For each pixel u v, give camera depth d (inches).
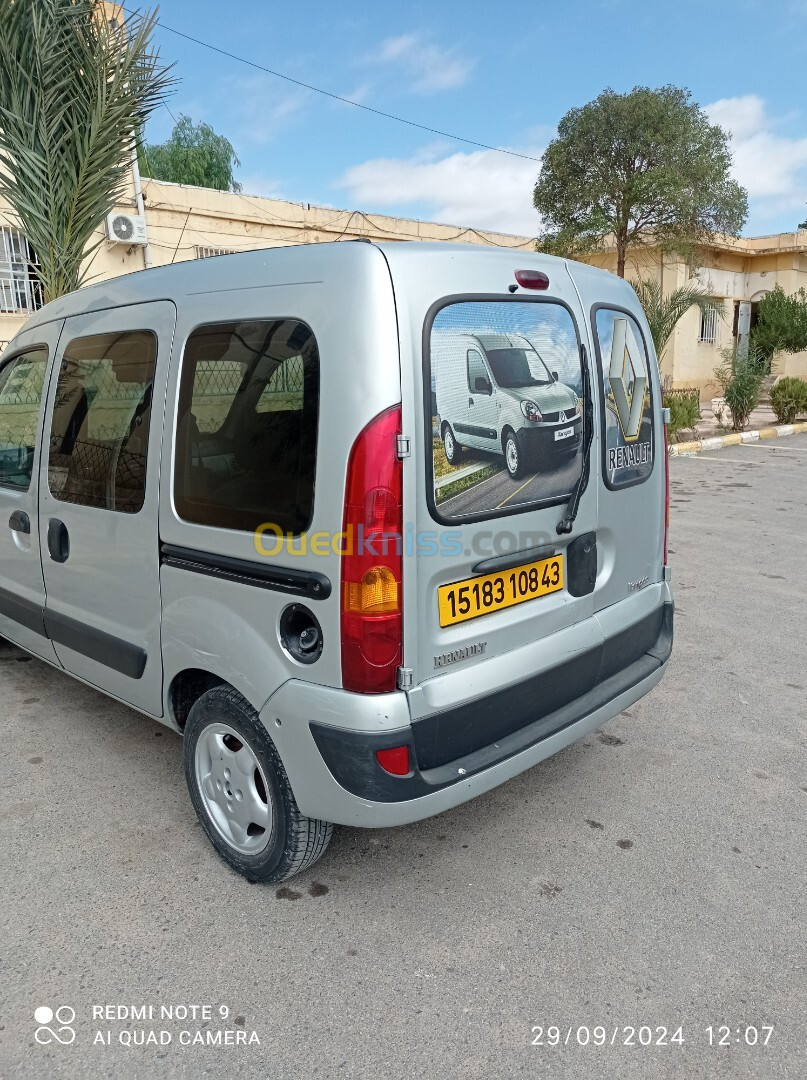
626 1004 87.5
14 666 178.1
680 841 116.7
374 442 82.9
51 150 259.8
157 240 473.4
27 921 99.2
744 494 384.8
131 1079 78.7
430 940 96.9
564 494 106.0
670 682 172.4
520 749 99.7
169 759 138.2
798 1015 86.2
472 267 93.0
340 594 85.8
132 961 93.1
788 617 211.8
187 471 102.3
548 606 106.6
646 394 124.0
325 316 86.1
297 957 94.0
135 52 260.5
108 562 118.6
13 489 142.9
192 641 104.1
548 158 590.6
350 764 87.4
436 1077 78.7
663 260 735.7
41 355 137.1
